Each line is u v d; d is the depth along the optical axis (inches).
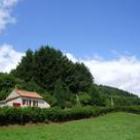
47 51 4771.2
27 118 1932.8
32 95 3882.9
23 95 3752.5
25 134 1578.5
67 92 4503.0
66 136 1617.9
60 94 4323.3
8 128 1707.7
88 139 1553.9
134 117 3073.3
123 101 5319.9
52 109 2210.9
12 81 4404.5
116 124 2365.9
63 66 4771.2
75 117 2534.5
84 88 4891.7
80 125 2180.1
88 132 1828.2
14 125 1804.9
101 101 4709.6
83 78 4904.0
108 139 1584.6
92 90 4761.3
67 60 4901.6
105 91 6481.3
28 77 4677.7
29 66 4729.3
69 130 1871.3
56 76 4667.8
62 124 2177.7
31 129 1769.2
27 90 4291.3
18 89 3964.1
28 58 4822.8
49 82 4630.9
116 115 3132.4
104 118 2807.6
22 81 4520.2
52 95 4456.2
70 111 2449.6
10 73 4845.0
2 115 1736.0
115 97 5339.6
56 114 2230.6
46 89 4608.8
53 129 1861.5
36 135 1572.3
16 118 1835.6
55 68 4692.4
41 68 4660.4
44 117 2095.2
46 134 1633.9
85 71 5014.8
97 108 2992.1
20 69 4785.9
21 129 1726.1
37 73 4655.5
